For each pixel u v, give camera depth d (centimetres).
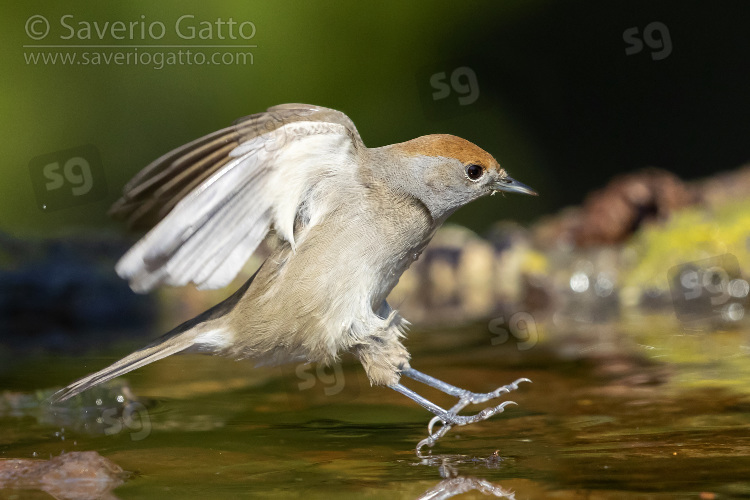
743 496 486
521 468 574
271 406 798
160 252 643
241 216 671
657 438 624
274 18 1728
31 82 1662
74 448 662
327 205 716
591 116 1861
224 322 746
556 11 1856
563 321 1179
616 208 1416
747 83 1888
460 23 1812
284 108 714
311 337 728
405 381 881
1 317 1241
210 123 1702
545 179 1833
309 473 580
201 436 693
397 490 532
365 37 1753
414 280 1465
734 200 1398
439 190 753
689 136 1877
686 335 1020
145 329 1223
